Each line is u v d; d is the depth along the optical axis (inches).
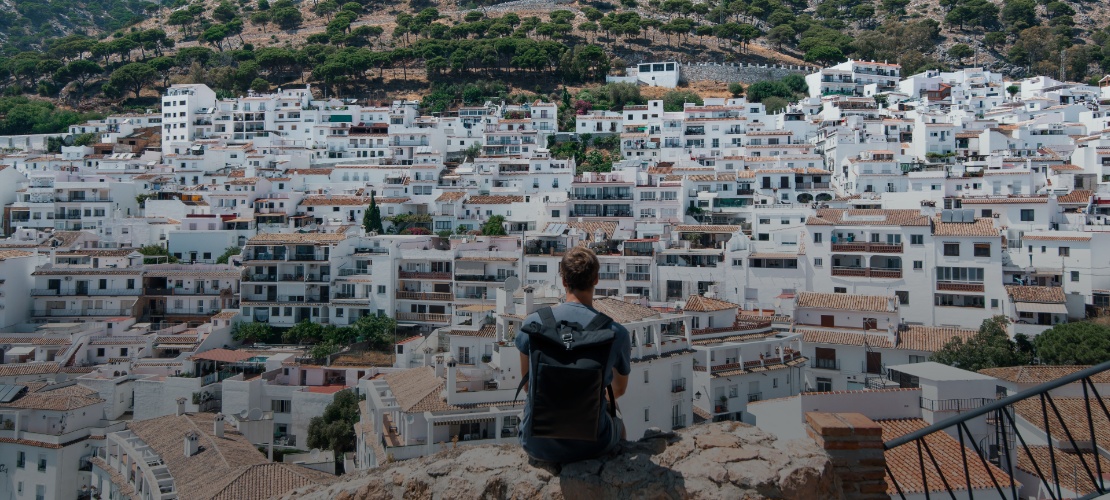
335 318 3806.6
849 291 3403.1
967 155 5570.9
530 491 492.1
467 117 7253.9
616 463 490.9
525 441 485.4
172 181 5910.4
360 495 551.8
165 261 4239.7
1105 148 4840.1
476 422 2022.6
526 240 3850.9
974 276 3198.8
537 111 7224.4
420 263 3878.0
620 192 4793.3
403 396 2160.4
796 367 2598.4
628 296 3063.5
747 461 495.8
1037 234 3442.4
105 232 4726.9
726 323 2593.5
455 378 2054.6
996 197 3988.7
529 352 454.6
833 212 3710.6
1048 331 2588.6
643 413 2084.2
